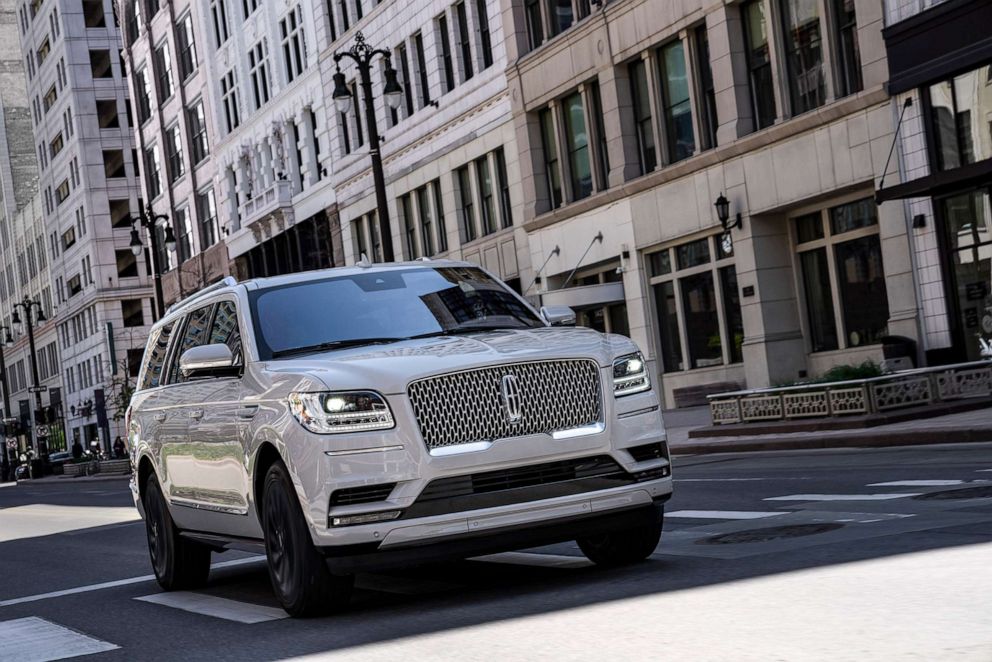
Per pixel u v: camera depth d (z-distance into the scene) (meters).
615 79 36.44
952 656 5.23
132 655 7.85
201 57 68.31
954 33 25.53
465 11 43.59
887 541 8.66
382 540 7.88
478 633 6.95
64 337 107.69
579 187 39.28
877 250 29.19
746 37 32.03
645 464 8.41
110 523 22.89
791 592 7.07
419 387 8.01
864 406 20.66
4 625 10.01
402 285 9.62
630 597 7.57
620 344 8.69
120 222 96.62
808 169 29.88
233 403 9.02
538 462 8.09
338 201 54.00
